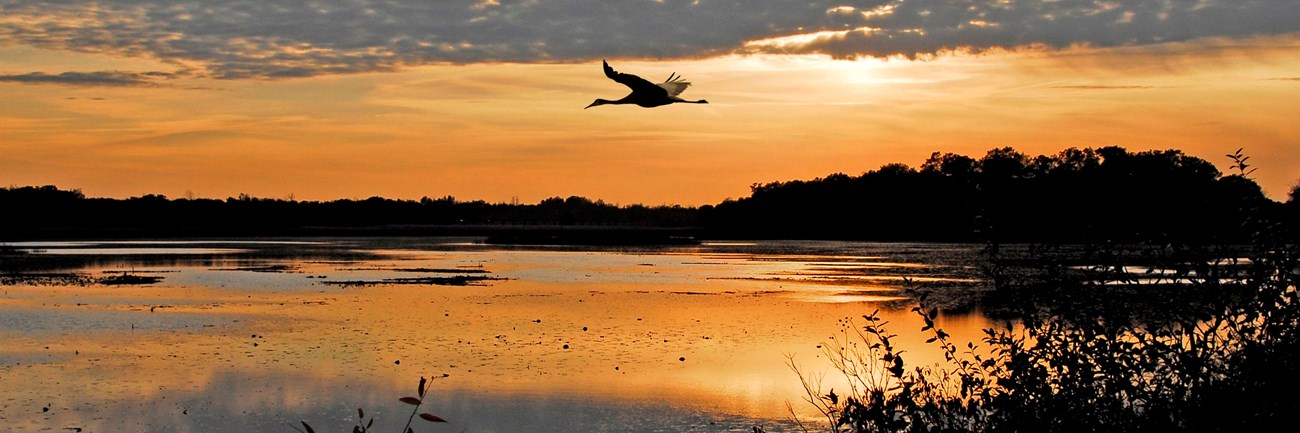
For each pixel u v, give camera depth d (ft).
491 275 209.56
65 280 192.75
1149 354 31.55
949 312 129.80
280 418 72.54
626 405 76.13
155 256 293.64
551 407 75.66
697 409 74.43
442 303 147.54
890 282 187.32
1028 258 34.99
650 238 477.77
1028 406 32.50
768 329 116.98
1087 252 34.04
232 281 191.31
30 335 111.65
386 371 89.76
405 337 110.73
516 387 82.94
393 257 294.46
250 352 100.01
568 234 556.10
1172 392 31.73
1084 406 32.12
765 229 582.35
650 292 166.61
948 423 35.04
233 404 76.84
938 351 88.79
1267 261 31.27
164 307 141.38
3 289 171.32
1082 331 33.45
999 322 102.99
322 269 230.27
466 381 85.30
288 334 112.98
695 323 122.93
